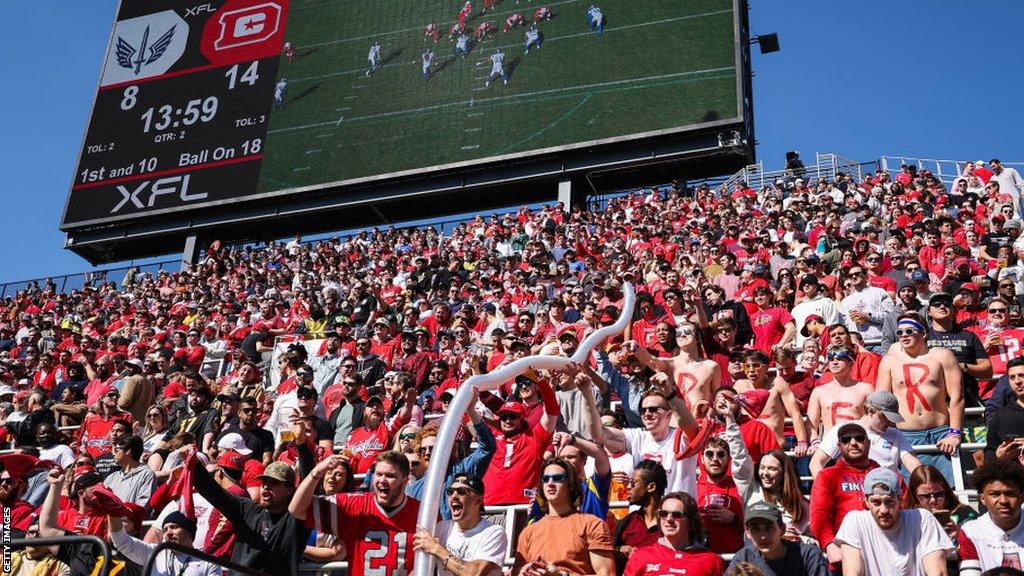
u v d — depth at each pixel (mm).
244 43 27469
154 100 27719
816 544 6004
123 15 29172
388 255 22562
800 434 7410
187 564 6676
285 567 6094
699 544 5520
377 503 6152
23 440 11617
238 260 25562
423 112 24781
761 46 24266
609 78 23125
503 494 7211
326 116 25750
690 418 6734
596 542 5656
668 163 22875
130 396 12805
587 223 21734
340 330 13578
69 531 7812
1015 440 6332
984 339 8984
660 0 23375
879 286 11258
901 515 5457
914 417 7414
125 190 26938
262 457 8984
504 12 24938
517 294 15328
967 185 19453
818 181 20828
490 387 5996
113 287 25703
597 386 8469
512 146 23500
